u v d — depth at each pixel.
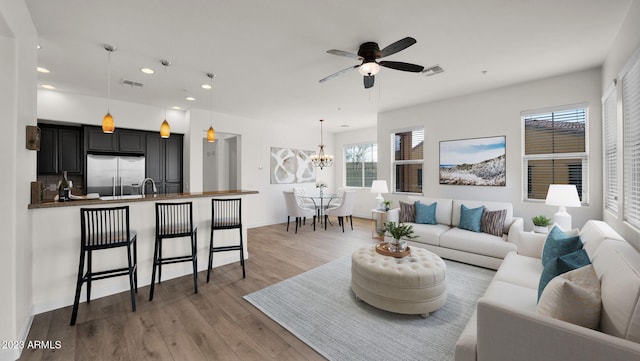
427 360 1.81
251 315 2.39
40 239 2.42
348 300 2.66
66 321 2.27
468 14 2.28
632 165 2.37
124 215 2.90
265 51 2.95
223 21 2.38
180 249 3.29
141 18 2.32
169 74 3.59
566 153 3.76
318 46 2.84
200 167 5.54
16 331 1.87
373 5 2.16
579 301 1.25
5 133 1.82
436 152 4.99
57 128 4.61
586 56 3.11
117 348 1.93
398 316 2.36
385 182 5.34
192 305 2.56
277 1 2.10
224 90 4.27
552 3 2.14
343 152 8.47
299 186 7.50
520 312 1.25
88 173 4.62
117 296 2.74
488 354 1.32
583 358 1.10
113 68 3.38
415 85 4.09
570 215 3.48
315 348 1.93
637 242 2.14
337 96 4.64
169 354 1.87
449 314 2.38
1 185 1.81
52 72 3.49
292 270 3.49
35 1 2.05
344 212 6.06
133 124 4.97
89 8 2.16
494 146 4.32
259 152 6.61
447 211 4.36
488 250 3.42
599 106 3.45
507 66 3.39
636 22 2.10
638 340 1.04
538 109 3.90
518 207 4.14
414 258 2.65
